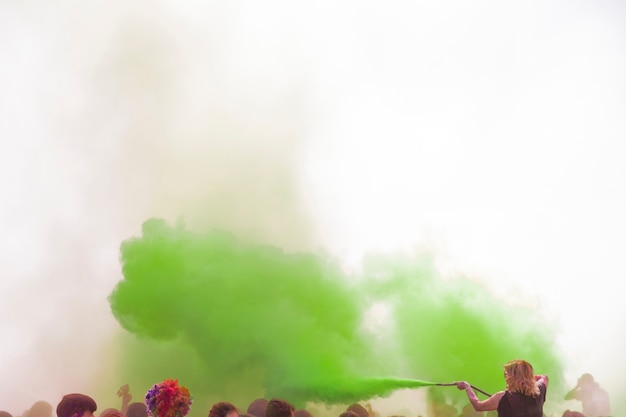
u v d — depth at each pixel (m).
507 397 6.34
